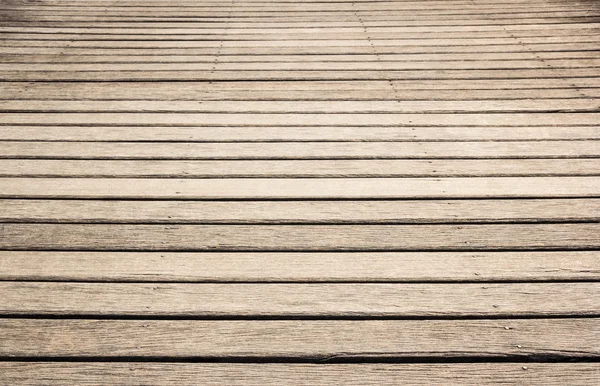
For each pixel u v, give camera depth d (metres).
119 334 1.52
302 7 4.14
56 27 3.74
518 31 3.64
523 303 1.61
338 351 1.48
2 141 2.40
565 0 4.21
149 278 1.70
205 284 1.68
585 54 3.27
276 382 1.40
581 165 2.24
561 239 1.85
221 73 3.05
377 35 3.59
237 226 1.92
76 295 1.64
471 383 1.40
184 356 1.46
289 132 2.48
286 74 3.03
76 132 2.48
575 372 1.42
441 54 3.29
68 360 1.45
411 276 1.71
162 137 2.44
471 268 1.74
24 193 2.07
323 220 1.94
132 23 3.83
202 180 2.16
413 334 1.52
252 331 1.53
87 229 1.90
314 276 1.71
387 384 1.40
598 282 1.68
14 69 3.10
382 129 2.50
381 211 1.98
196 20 3.88
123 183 2.14
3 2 4.20
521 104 2.71
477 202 2.03
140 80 2.97
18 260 1.76
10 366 1.43
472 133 2.47
